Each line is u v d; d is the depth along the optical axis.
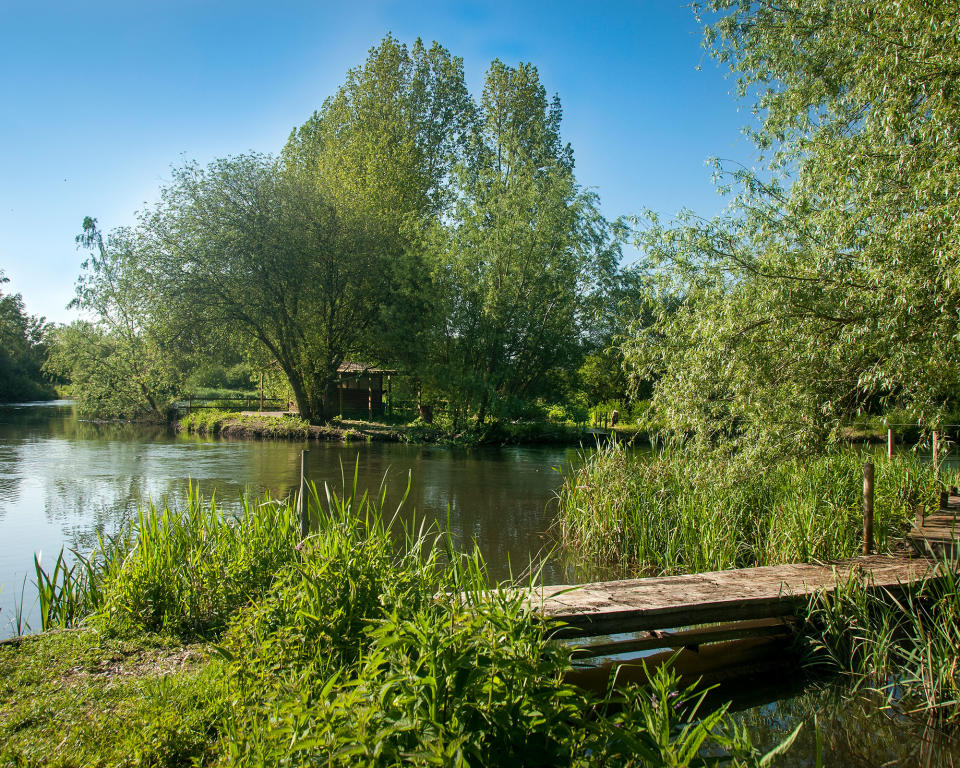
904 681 5.46
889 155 7.29
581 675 5.83
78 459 19.56
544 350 26.91
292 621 4.58
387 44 33.50
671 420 9.60
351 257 28.47
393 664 3.20
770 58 9.93
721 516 9.25
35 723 3.86
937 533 8.48
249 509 7.06
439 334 26.59
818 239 8.53
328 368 30.42
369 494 14.21
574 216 25.45
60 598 6.24
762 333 8.45
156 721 3.72
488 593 4.34
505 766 2.74
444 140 35.69
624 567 9.09
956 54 6.48
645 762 2.96
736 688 5.79
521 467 18.81
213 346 28.80
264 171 27.86
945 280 6.34
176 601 5.61
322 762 2.73
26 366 62.44
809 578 7.02
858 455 13.97
